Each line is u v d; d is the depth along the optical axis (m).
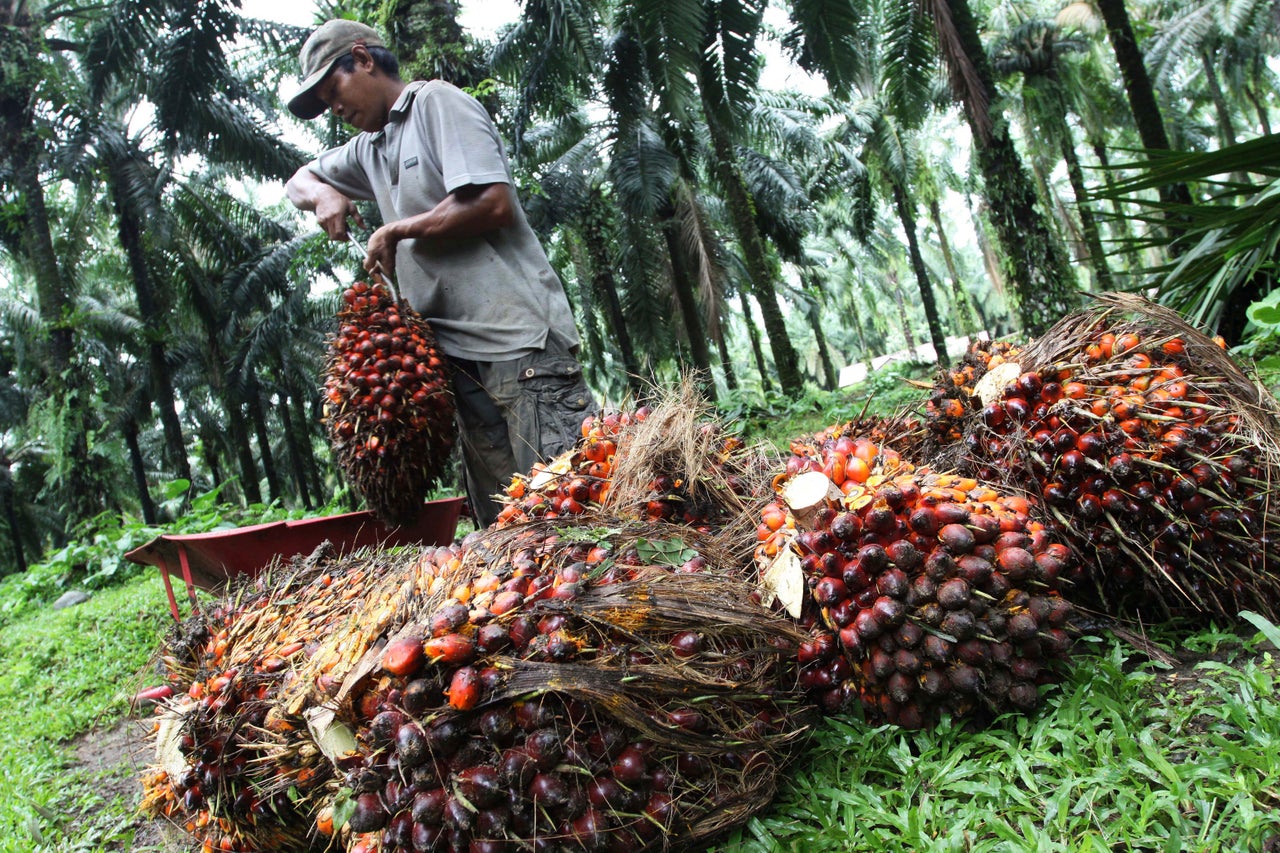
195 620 1.89
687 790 1.31
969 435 1.97
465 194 2.73
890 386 10.50
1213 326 3.60
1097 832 1.22
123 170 15.04
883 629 1.43
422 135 2.90
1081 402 1.77
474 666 1.20
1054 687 1.56
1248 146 3.21
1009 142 6.97
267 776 1.44
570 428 2.79
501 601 1.26
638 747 1.26
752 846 1.35
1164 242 3.64
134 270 16.62
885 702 1.52
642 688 1.25
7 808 2.42
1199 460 1.67
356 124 3.11
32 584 8.84
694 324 15.02
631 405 2.26
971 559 1.42
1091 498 1.75
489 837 1.16
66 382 13.00
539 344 2.79
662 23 6.75
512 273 2.84
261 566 2.65
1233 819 1.13
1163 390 1.74
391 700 1.22
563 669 1.20
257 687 1.51
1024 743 1.46
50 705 3.82
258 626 1.69
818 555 1.51
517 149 10.70
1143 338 1.88
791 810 1.43
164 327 17.11
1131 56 8.55
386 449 2.66
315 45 2.97
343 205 3.16
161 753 1.70
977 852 1.20
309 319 21.44
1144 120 8.61
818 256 32.72
